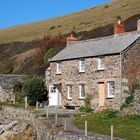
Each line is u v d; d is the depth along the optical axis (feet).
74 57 182.50
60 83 191.31
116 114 147.95
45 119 143.54
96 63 171.12
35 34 438.81
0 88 213.46
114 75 161.79
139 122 133.08
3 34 483.51
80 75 179.22
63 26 438.81
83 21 430.20
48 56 274.36
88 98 172.96
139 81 160.86
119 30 182.09
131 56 161.99
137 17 334.44
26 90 199.82
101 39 188.14
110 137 107.76
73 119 146.72
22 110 168.66
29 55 330.54
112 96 161.99
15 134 148.05
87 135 109.40
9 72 315.99
